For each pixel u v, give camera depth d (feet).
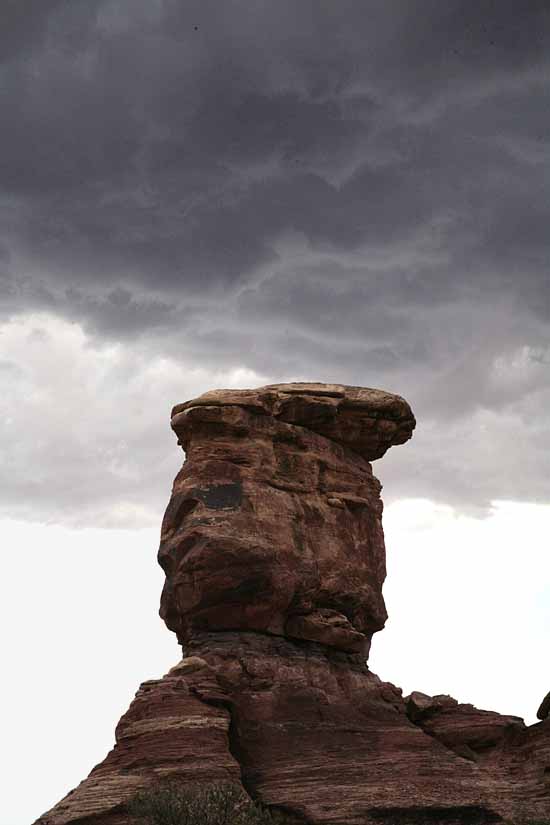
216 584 220.23
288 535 227.40
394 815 200.54
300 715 214.90
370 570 238.27
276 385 240.12
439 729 219.61
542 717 220.23
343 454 243.19
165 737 202.28
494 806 203.31
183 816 188.85
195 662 213.66
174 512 227.61
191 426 232.32
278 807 200.54
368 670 231.30
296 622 225.76
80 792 196.65
